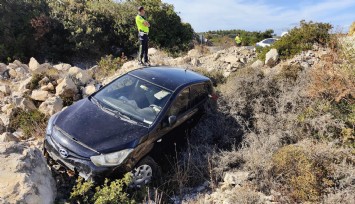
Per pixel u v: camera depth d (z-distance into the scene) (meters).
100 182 4.75
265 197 4.95
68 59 21.81
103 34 23.11
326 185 5.00
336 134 6.20
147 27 11.12
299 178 5.02
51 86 8.59
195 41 26.81
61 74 9.34
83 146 4.82
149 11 23.17
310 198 4.84
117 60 13.50
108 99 5.93
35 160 4.44
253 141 6.27
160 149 5.57
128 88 6.13
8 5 21.16
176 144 6.05
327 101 6.69
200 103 6.66
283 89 7.32
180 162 5.84
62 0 23.86
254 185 5.25
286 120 6.64
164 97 5.89
